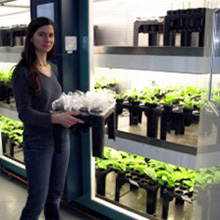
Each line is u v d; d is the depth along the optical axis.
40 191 1.58
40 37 1.41
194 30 1.55
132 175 2.04
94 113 1.28
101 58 1.85
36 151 1.52
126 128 1.88
